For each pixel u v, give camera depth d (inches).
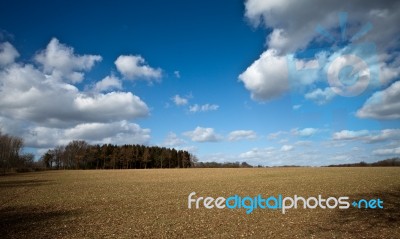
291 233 569.9
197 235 572.4
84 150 5674.2
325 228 598.9
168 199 1040.8
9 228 640.4
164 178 2148.1
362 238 526.6
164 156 5979.3
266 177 1957.4
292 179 1706.4
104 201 1011.3
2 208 892.0
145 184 1646.2
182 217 737.0
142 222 687.1
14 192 1299.2
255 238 543.5
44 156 5659.5
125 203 965.8
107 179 2129.7
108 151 5846.5
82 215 775.7
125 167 5826.8
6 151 3757.4
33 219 731.4
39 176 2659.9
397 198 909.8
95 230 617.6
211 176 2268.7
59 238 561.0
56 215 779.4
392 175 1745.8
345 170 2504.9
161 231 605.0
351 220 658.2
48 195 1184.2
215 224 657.6
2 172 3580.2
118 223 679.1
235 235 567.2
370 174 1876.2
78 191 1322.6
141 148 6136.8
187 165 6230.3
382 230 574.2
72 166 5728.3
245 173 2571.4
